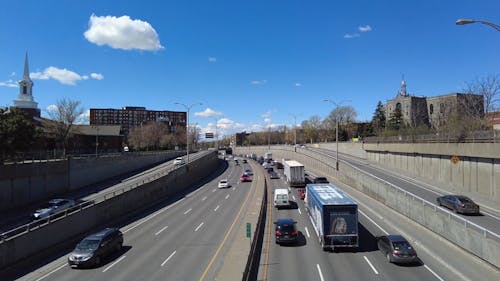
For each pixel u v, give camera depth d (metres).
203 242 29.03
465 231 24.20
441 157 55.94
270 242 28.91
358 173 51.47
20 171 46.38
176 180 62.03
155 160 96.31
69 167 56.56
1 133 43.91
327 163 74.19
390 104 148.12
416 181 57.34
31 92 106.12
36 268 23.95
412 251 22.48
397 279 20.09
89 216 33.34
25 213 40.84
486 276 20.06
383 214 37.44
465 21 17.36
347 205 25.97
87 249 23.84
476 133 46.69
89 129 104.12
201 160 85.19
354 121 176.38
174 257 25.06
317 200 29.00
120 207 39.62
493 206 39.44
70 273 22.53
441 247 25.69
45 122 79.94
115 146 105.62
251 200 49.06
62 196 51.44
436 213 28.38
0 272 22.17
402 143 69.06
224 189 63.66
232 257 22.95
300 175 64.75
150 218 40.09
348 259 24.09
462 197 36.56
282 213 40.97
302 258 24.47
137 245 28.77
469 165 48.59
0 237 24.41
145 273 21.86
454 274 20.72
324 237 25.92
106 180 66.88
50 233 27.67
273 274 21.34
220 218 38.62
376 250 25.95
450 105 93.19
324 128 181.75
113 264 23.97
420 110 135.62
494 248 21.09
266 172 91.69
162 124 156.12
